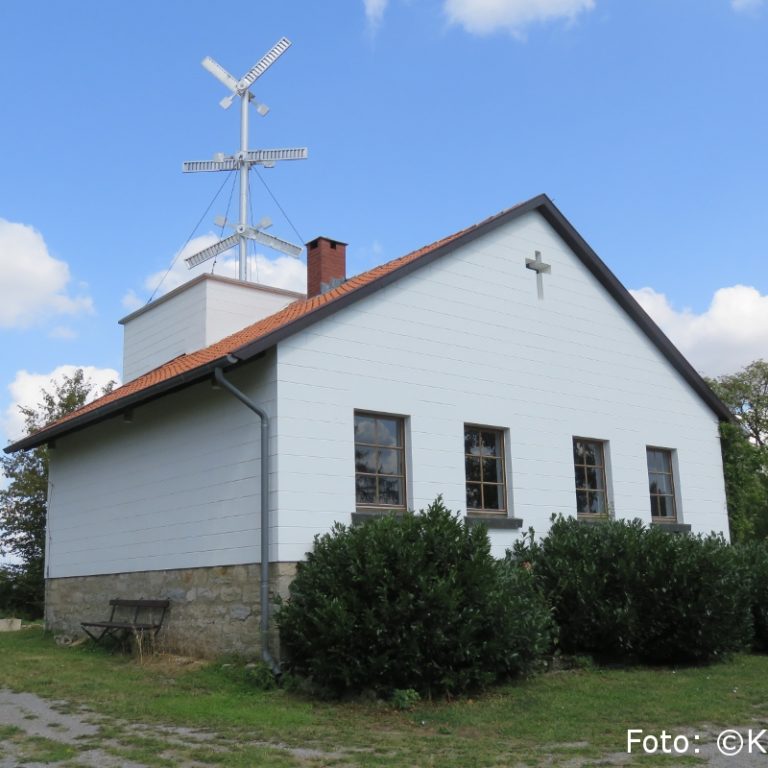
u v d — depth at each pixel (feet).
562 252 53.72
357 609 33.40
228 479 41.01
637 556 43.11
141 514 47.55
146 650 44.01
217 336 59.47
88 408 55.31
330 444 39.81
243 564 39.32
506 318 49.26
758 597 48.47
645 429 55.67
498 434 48.08
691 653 42.86
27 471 91.15
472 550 35.40
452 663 33.71
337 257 56.70
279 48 77.20
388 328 43.34
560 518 47.52
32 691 34.53
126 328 68.95
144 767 23.15
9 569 87.86
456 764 24.07
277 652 36.19
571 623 42.60
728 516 62.03
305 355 39.75
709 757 25.22
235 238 73.72
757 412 124.67
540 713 31.09
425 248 49.24
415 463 42.98
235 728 28.02
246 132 75.92
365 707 31.94
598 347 54.13
